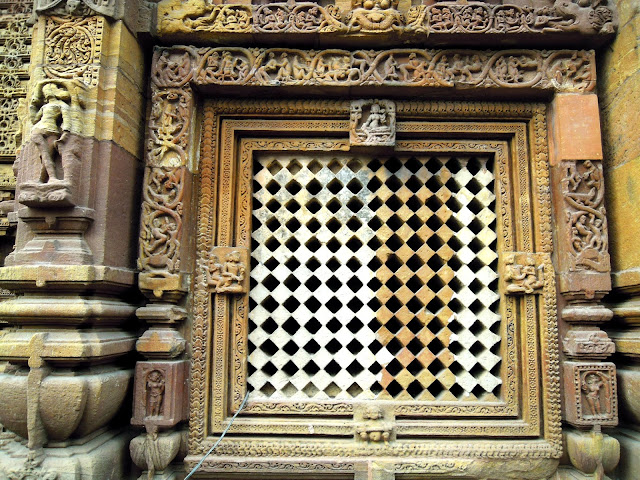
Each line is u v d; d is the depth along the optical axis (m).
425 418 2.45
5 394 2.03
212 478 2.37
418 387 2.68
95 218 2.22
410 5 2.68
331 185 2.86
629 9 2.43
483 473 2.34
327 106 2.63
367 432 2.37
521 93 2.59
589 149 2.49
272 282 2.78
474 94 2.60
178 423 2.41
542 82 2.54
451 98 2.64
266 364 2.67
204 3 2.55
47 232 2.19
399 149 2.66
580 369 2.35
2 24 3.38
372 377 2.50
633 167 2.38
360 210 2.64
